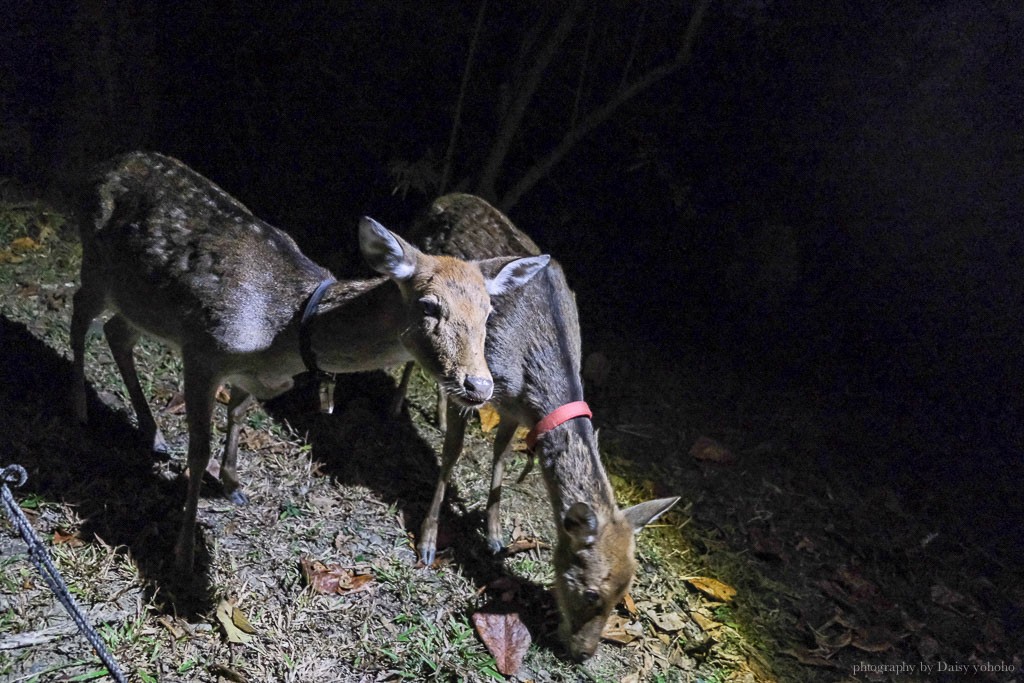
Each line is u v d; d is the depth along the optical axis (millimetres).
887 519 2168
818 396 2580
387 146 2557
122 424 1666
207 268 1359
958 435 2574
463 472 1853
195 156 2381
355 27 2424
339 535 1581
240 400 1507
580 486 1454
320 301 1344
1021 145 2648
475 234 1743
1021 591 2074
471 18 2455
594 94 2623
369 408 1945
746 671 1622
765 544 1941
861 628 1808
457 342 1216
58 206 2160
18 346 1725
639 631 1615
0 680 1156
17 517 986
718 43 2674
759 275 2770
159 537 1445
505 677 1428
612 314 2629
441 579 1571
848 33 2691
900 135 2770
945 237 2797
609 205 2811
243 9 2334
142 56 2205
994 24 2590
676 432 2248
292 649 1344
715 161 2828
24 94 2221
